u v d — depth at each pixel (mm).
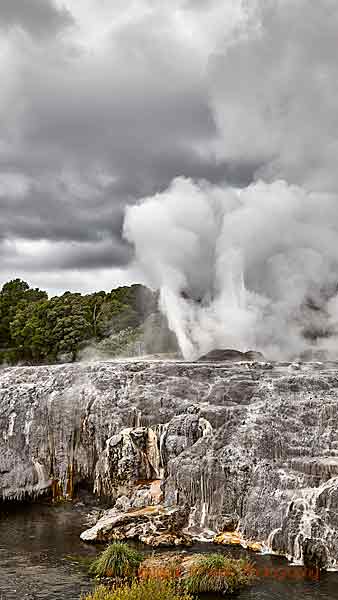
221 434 34781
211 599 24391
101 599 22562
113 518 32906
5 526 34375
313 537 28188
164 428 37562
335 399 35844
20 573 27219
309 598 24453
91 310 88812
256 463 32750
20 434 42031
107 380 42438
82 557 29078
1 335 96625
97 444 40656
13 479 40219
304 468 31469
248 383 39125
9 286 109688
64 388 43000
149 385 41469
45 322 84688
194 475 33250
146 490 35656
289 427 34500
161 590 23031
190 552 29250
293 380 38906
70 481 40875
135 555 27453
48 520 35500
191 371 42250
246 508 31594
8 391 43531
